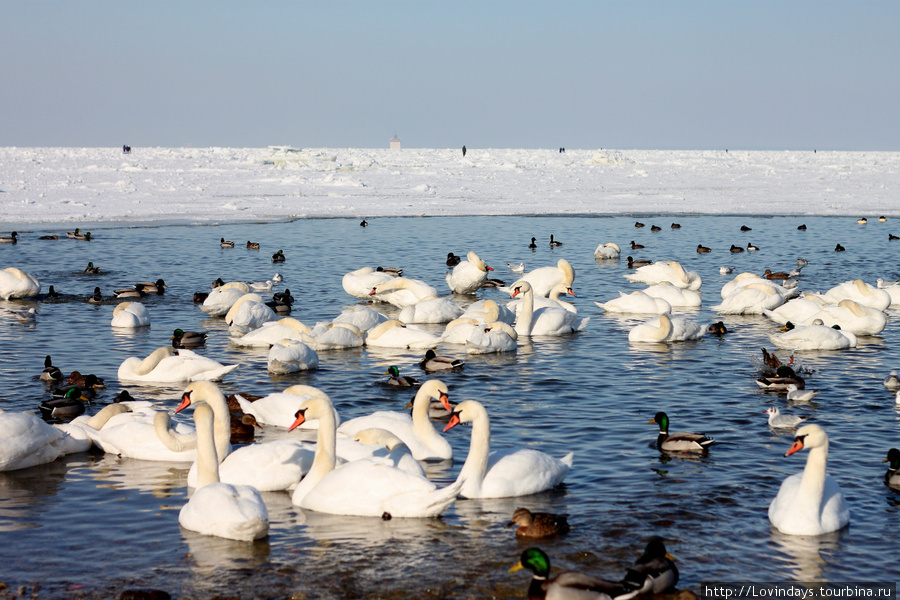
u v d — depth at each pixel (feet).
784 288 99.81
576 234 157.99
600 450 46.85
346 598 31.60
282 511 39.40
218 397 42.45
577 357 69.31
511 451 42.42
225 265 118.42
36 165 360.28
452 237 151.74
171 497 40.98
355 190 248.32
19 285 91.61
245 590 32.19
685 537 36.42
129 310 79.92
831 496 37.83
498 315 77.25
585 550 35.22
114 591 32.14
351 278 93.71
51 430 45.70
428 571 33.58
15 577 33.24
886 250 136.36
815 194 242.37
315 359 64.80
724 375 62.95
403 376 59.93
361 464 39.52
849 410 53.93
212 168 361.10
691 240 150.82
